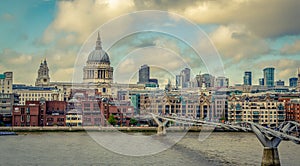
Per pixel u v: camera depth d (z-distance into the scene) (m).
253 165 72.12
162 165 71.75
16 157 81.44
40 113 163.12
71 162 75.38
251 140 116.06
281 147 99.25
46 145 102.31
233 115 180.88
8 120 172.88
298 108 178.38
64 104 165.62
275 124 181.50
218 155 83.00
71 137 125.06
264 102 182.88
